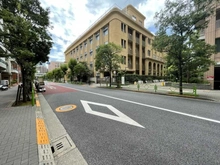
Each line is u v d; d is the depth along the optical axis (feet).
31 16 26.04
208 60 31.27
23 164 7.32
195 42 31.58
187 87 52.03
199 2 27.17
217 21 45.93
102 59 61.93
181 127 12.71
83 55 127.85
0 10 17.60
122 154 8.44
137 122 14.32
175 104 23.34
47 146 9.55
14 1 20.58
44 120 15.93
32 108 21.13
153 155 8.24
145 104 23.52
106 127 13.12
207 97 29.55
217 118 15.21
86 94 39.45
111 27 88.12
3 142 9.73
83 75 108.99
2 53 21.04
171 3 31.07
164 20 32.81
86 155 8.50
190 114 16.96
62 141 10.64
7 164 7.27
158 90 46.85
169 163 7.44
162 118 15.52
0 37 20.30
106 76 96.63
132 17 108.06
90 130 12.51
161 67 151.02
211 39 46.75
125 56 94.48
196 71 41.68
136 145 9.52
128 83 85.61
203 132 11.50
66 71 156.15
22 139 10.27
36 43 32.99
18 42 21.88
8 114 17.53
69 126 13.76
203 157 7.93
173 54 35.14
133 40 103.14
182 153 8.39
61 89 59.41
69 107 22.49
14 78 116.06
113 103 24.79
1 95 37.99
